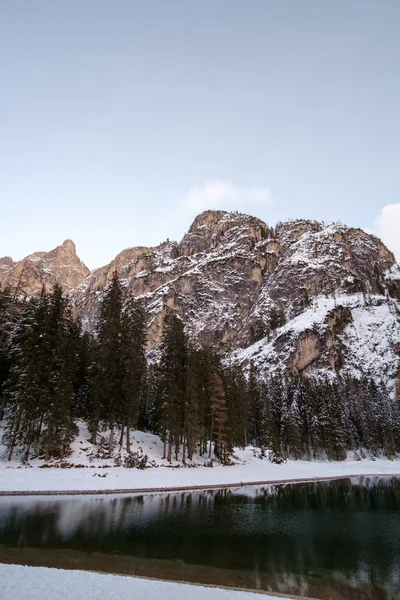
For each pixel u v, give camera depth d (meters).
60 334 42.06
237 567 16.64
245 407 77.94
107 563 15.91
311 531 24.30
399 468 75.19
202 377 61.28
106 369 45.12
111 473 37.66
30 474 33.50
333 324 172.12
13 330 50.19
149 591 12.64
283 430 92.50
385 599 13.84
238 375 96.75
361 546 20.95
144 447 50.16
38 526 20.77
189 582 14.34
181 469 46.44
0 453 38.72
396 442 98.69
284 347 167.38
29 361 39.59
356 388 126.81
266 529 24.28
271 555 18.70
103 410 44.69
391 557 18.94
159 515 25.75
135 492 33.47
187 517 25.91
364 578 15.96
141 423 68.19
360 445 102.12
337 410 100.50
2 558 15.59
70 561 15.78
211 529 23.19
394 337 161.00
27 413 37.84
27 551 16.70
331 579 15.72
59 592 11.91
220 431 58.28
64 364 41.00
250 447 78.75
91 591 12.20
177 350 52.81
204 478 43.41
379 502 36.44
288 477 53.00
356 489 45.81
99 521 22.73
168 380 49.72
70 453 40.47
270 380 132.62
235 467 57.72
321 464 80.25
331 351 158.38
